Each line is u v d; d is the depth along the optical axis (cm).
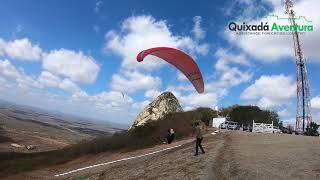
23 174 3847
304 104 6606
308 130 5978
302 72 6669
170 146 3806
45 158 4641
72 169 3881
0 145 9762
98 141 4753
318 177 1678
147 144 4325
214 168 2048
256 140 3328
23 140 12125
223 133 4322
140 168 2627
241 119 7081
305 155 2259
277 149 2602
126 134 4906
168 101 5888
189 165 2266
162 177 2131
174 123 4925
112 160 3816
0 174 3916
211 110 6444
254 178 1717
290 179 1667
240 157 2252
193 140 3912
